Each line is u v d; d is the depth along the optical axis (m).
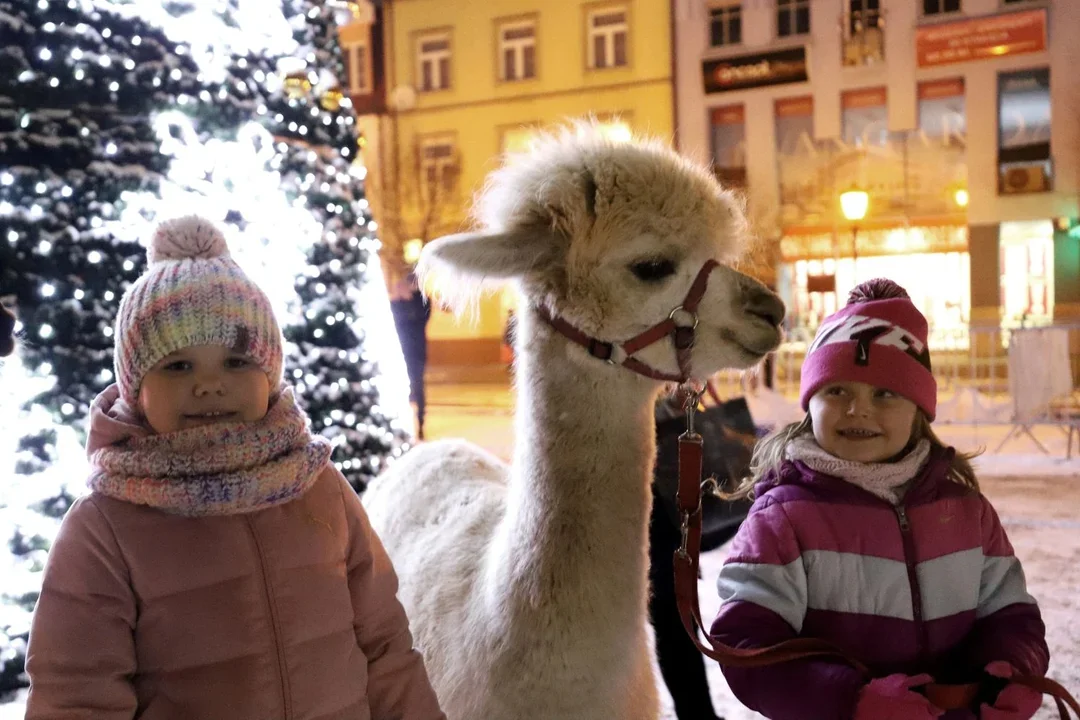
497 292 2.29
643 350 1.90
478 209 2.27
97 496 1.49
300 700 1.52
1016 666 1.68
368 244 5.29
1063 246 17.94
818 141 19.61
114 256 3.75
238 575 1.50
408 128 22.66
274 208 4.64
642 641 2.02
